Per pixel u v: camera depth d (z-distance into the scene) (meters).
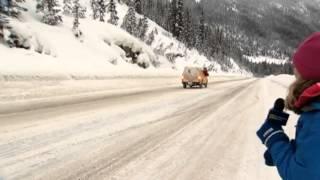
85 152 6.76
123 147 7.34
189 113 13.09
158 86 28.94
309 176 1.66
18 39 29.39
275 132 1.98
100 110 12.51
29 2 41.50
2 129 8.44
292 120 11.59
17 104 12.68
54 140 7.56
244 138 8.98
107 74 28.98
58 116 10.72
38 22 38.53
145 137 8.44
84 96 16.92
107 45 45.16
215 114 13.11
